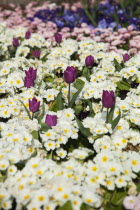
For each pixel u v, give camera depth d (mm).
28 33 2348
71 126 1606
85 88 1844
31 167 1407
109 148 1548
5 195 1331
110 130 1585
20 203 1335
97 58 2135
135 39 2459
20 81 1863
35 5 4098
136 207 1379
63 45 2221
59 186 1339
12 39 2393
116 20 3027
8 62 2029
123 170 1457
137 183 1540
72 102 1753
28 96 1765
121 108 1713
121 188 1451
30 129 1593
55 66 2000
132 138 1598
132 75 1909
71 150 1629
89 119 1630
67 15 3336
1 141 1513
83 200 1332
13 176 1409
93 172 1425
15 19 3221
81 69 2037
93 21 3162
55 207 1352
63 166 1427
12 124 1609
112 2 3682
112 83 1879
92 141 1588
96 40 2475
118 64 2039
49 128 1588
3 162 1413
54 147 1520
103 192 1430
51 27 2875
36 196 1314
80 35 2562
